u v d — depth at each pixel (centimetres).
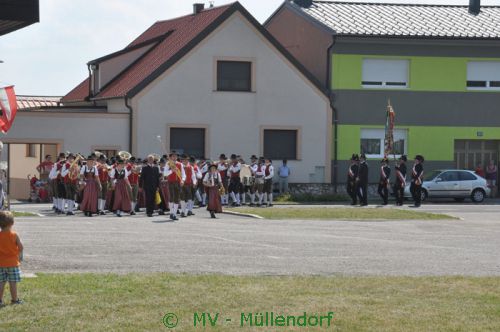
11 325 1147
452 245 2116
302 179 4394
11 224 1274
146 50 4872
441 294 1370
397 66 4512
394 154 4184
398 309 1252
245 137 4316
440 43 4519
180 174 2777
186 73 4225
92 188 2909
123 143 4138
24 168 4969
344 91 4447
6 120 2750
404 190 3912
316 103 4409
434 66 4534
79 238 2053
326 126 4422
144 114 4166
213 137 4269
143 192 3144
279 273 1581
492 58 4588
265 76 4344
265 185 3722
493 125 4600
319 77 4538
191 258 1761
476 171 4528
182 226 2456
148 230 2292
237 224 2581
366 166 3750
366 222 2778
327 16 4622
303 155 4394
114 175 2955
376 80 4491
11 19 1435
